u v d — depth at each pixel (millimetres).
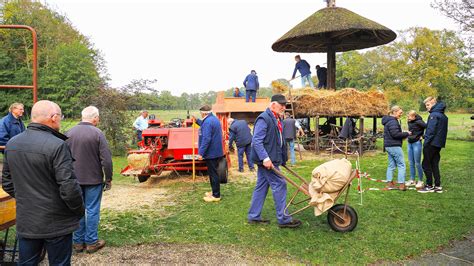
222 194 7246
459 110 41906
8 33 39781
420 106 44406
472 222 5336
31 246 2969
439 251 4406
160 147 8594
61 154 2918
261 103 14914
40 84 37969
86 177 4352
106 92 14109
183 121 12242
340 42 16172
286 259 4219
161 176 9242
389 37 15406
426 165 7156
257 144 5051
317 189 4871
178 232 5121
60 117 3150
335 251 4395
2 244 4320
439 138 6930
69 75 38938
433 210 5930
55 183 2951
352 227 4973
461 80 31375
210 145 6500
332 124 14305
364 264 4066
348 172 4852
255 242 4715
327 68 15945
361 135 12820
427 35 43375
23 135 2984
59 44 44656
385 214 5730
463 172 9156
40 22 43438
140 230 5215
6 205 3641
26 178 2910
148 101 16047
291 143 10672
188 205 6484
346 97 12727
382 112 12992
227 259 4242
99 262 4203
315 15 14945
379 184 7926
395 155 7273
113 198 7086
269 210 6066
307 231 5051
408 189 7383
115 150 14211
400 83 45562
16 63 40000
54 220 2959
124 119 14461
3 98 35969
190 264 4137
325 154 13117
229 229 5195
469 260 4148
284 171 9625
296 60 15344
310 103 12914
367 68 52812
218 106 16047
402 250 4395
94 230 4484
